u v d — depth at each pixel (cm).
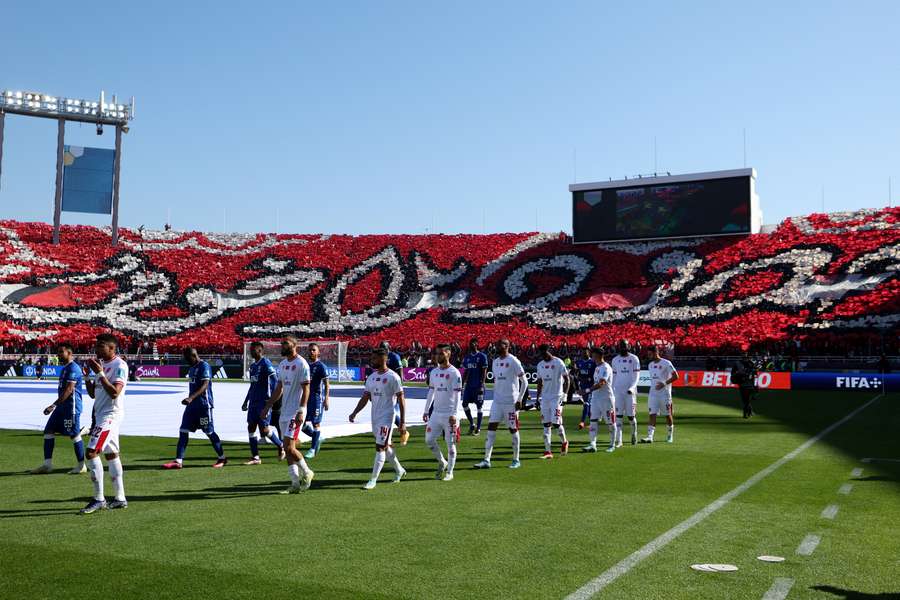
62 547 716
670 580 616
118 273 6044
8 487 1047
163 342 5275
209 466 1265
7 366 4978
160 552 699
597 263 5769
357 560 675
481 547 720
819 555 692
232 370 5009
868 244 5138
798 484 1076
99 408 905
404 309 5716
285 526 808
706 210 5469
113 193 6091
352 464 1288
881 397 3102
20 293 5622
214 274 6206
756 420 2127
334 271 6266
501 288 5753
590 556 689
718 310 4872
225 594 578
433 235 6656
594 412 1490
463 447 1552
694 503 937
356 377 4791
